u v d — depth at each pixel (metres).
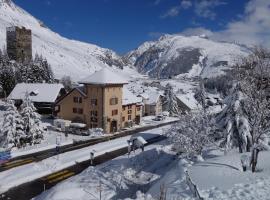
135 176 41.75
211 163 28.84
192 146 41.97
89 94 79.06
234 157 30.33
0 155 51.97
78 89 80.00
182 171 28.44
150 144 66.38
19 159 53.03
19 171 47.00
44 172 47.22
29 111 61.59
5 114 58.78
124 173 42.47
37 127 62.53
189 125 43.34
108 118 78.88
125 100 86.50
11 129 58.06
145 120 100.56
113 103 80.12
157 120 101.19
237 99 37.38
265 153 30.67
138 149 60.94
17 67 129.38
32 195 39.28
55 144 62.88
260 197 19.28
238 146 37.28
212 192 20.91
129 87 176.50
